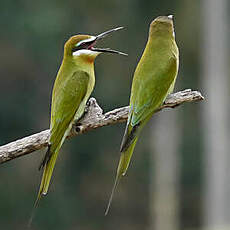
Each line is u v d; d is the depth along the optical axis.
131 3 24.66
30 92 24.86
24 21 23.61
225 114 24.38
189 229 27.25
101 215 26.42
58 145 7.73
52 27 23.78
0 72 24.52
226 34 24.66
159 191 26.39
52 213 24.67
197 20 24.86
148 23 24.80
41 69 24.67
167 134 26.14
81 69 8.05
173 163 26.30
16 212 24.44
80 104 7.91
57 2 24.28
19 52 24.30
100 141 25.88
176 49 7.72
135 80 7.59
